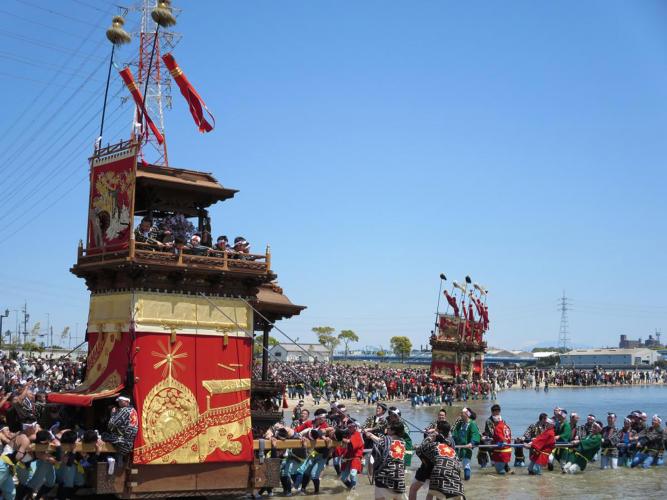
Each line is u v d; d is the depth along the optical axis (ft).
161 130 81.51
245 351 68.64
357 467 73.46
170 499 65.77
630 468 92.99
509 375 412.36
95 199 70.03
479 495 74.23
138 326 63.41
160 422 62.95
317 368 305.53
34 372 143.43
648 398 297.33
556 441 89.86
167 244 66.33
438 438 53.11
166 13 74.33
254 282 69.36
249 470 66.85
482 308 313.53
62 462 59.21
